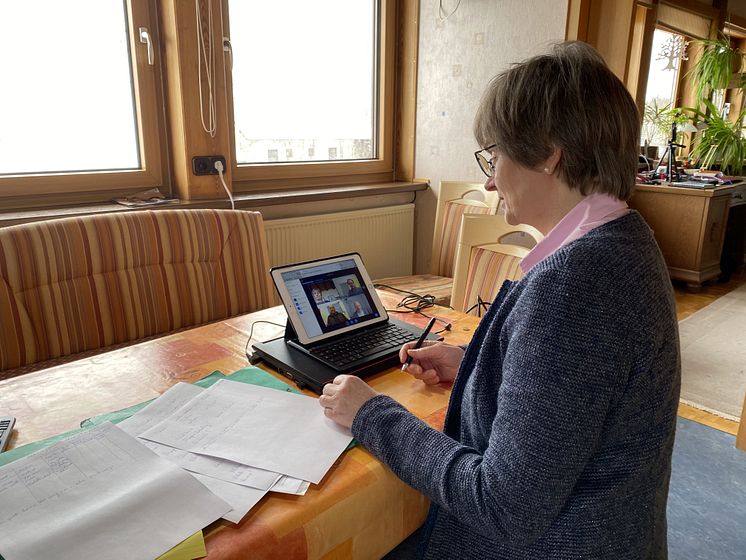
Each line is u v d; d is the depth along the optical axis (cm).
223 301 202
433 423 89
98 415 89
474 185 295
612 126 61
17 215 205
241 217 207
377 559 77
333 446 79
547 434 55
